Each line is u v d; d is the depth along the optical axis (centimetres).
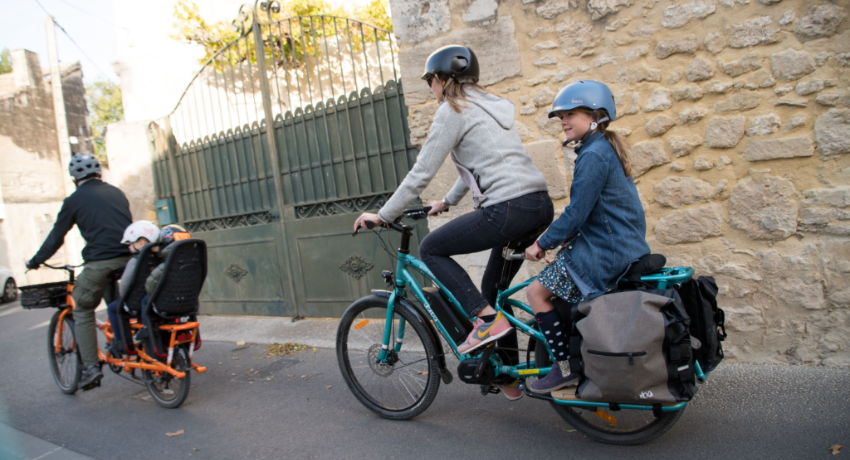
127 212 358
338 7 701
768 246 295
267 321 522
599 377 200
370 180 452
